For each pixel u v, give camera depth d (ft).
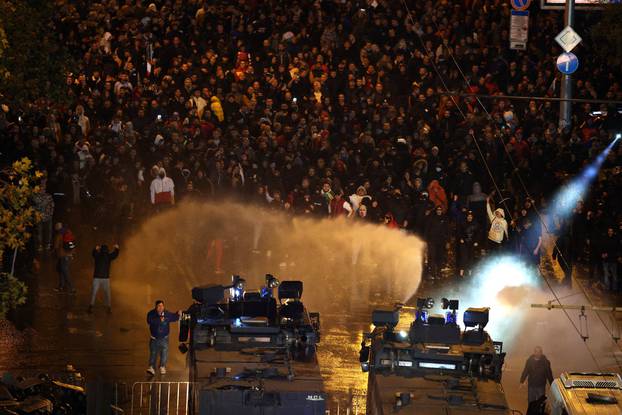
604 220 284.61
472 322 181.68
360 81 359.25
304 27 392.06
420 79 357.41
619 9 339.36
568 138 336.08
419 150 319.88
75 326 240.12
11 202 177.78
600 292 279.49
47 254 298.15
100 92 361.71
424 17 385.09
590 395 166.40
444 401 160.35
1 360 215.51
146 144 328.08
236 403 160.15
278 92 360.89
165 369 211.82
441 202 306.14
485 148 324.19
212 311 184.85
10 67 258.37
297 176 317.83
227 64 379.76
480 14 390.21
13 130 316.19
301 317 185.26
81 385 198.70
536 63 378.32
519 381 216.33
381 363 172.45
